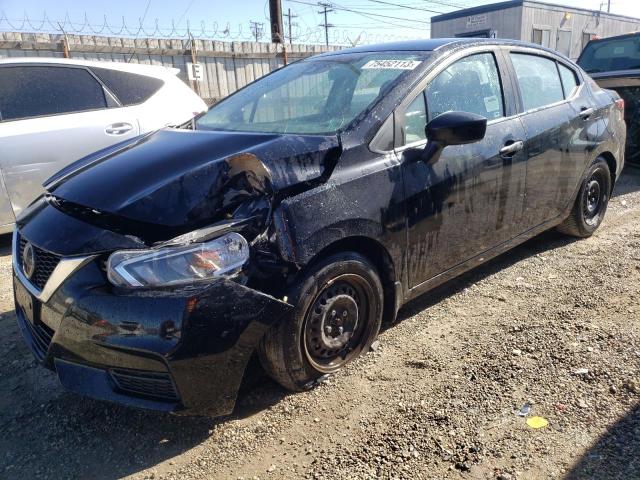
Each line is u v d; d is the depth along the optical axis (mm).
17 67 5152
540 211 4035
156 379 2238
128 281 2182
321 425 2520
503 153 3510
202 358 2221
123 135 5492
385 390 2738
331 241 2604
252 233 2416
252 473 2264
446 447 2324
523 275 4086
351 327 2889
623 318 3316
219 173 2455
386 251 2908
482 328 3305
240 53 11539
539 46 4246
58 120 5199
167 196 2355
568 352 2965
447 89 3316
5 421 2672
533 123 3812
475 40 3684
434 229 3139
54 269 2316
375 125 2902
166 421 2617
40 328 2514
